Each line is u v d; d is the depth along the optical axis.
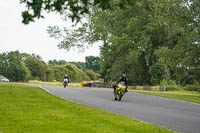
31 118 32.16
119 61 182.62
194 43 110.25
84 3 15.65
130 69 194.75
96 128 28.00
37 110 39.41
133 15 182.50
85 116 35.97
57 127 27.64
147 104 61.38
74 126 28.58
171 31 121.19
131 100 70.62
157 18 165.75
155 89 164.75
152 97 86.00
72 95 76.19
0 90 75.94
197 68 118.44
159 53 123.38
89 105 53.00
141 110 48.62
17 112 36.31
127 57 174.25
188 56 111.81
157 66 175.25
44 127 27.25
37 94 70.00
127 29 179.25
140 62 194.88
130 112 45.03
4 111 36.72
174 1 115.00
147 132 27.69
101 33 177.38
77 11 15.96
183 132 29.75
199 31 107.31
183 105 64.31
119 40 167.62
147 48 180.25
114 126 29.91
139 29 179.25
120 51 184.88
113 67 181.75
